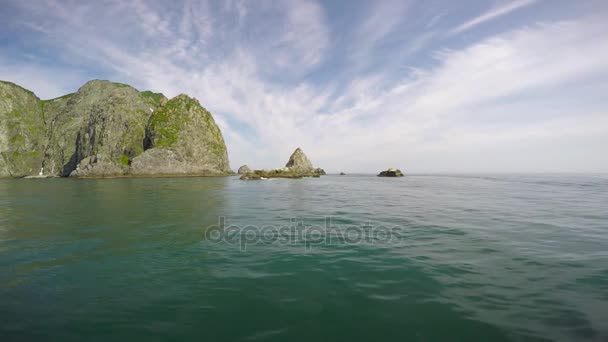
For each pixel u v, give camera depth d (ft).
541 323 15.83
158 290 20.21
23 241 33.50
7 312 17.13
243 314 16.97
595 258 26.81
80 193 100.78
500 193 99.35
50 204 69.15
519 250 29.53
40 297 19.13
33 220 47.21
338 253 28.91
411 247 30.96
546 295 19.22
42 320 16.31
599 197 83.76
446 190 115.24
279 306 17.90
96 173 271.49
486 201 74.90
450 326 15.61
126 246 31.45
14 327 15.58
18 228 40.73
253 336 14.84
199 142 335.26
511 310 17.28
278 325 15.81
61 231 38.73
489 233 37.32
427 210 58.18
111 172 274.77
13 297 19.11
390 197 87.04
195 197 85.35
